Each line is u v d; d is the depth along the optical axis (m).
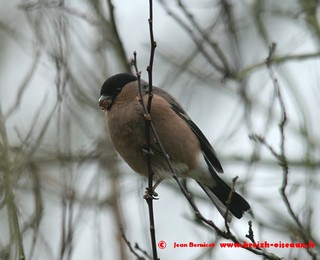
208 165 10.70
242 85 11.80
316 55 11.71
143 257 8.94
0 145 9.66
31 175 10.05
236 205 10.38
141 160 10.22
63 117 10.27
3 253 8.67
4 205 8.97
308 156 10.84
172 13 11.93
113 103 10.35
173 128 10.11
